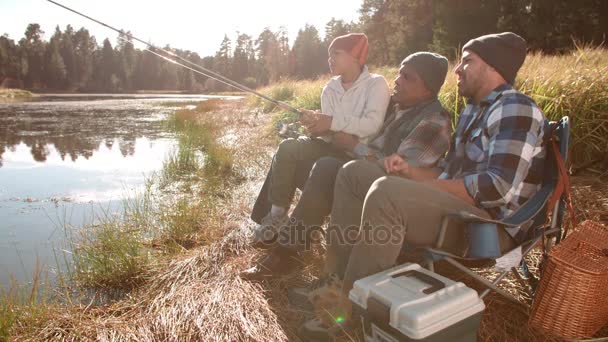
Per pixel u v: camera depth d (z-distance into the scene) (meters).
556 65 5.91
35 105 25.03
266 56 90.75
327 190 2.41
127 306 2.44
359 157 2.62
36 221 4.12
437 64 2.38
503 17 27.06
